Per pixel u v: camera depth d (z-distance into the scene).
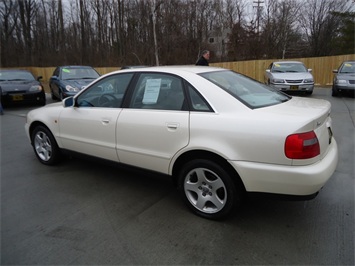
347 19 26.03
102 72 20.86
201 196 2.75
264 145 2.31
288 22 26.55
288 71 11.38
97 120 3.39
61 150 4.02
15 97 9.20
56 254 2.28
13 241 2.46
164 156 2.85
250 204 3.00
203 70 3.09
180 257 2.22
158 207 3.00
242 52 26.12
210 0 26.78
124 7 25.97
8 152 5.01
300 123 2.25
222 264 2.13
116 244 2.39
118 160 3.31
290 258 2.18
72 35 29.38
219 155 2.50
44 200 3.21
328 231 2.50
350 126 6.21
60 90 9.76
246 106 2.55
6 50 35.12
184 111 2.73
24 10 33.94
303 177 2.21
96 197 3.26
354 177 3.59
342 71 10.98
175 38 24.38
